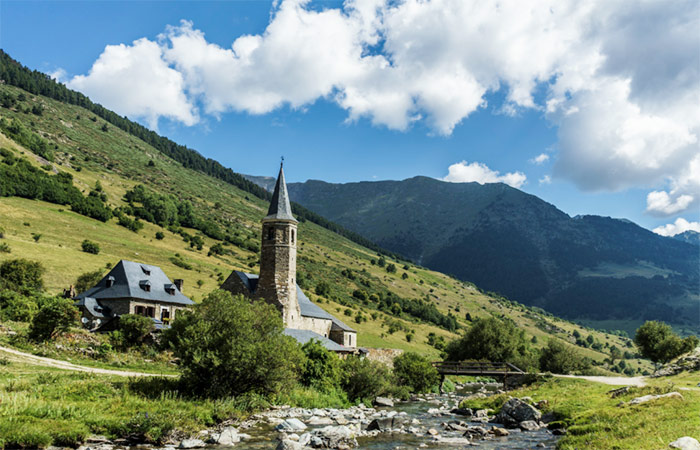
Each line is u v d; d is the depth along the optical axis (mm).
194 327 35062
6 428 21312
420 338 159125
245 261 186625
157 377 36625
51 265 105312
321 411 36969
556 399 36406
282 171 73062
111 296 77312
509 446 24766
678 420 20797
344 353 72188
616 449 18609
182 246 174250
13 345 44125
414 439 27656
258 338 36219
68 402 27250
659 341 92562
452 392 71750
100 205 175375
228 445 24438
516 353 104875
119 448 22797
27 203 151000
